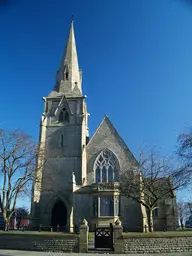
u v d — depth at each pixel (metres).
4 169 41.16
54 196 52.81
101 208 47.72
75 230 46.06
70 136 58.59
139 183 41.44
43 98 63.66
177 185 39.50
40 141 58.00
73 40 74.31
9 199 40.47
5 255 24.03
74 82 67.69
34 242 27.72
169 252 26.09
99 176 54.69
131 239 26.33
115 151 55.75
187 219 100.50
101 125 58.69
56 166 55.69
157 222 49.28
